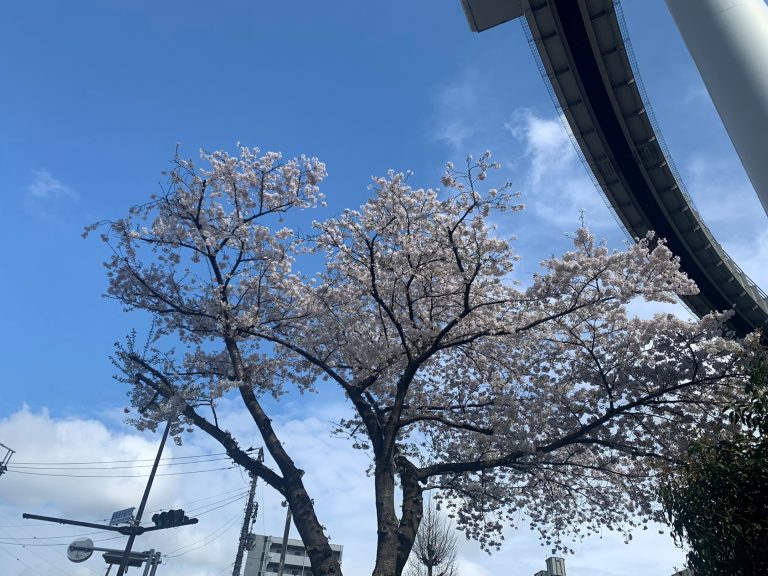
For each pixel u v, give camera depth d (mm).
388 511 11266
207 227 14781
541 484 15781
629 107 27250
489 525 15961
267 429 12938
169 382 14625
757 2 12367
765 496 5902
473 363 14875
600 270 12414
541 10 24500
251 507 28031
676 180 29219
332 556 10898
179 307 15172
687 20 12711
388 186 13344
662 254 12594
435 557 22938
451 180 12641
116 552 20766
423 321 13797
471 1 25125
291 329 15453
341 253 13836
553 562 25094
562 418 14328
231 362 15242
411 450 16125
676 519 6621
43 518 18703
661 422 13594
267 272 14984
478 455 15742
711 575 6070
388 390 15680
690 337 13453
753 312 32750
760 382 6551
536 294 12820
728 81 11727
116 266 15266
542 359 14680
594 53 25406
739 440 6395
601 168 30109
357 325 15227
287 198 15289
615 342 13961
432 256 13188
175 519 19875
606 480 14914
